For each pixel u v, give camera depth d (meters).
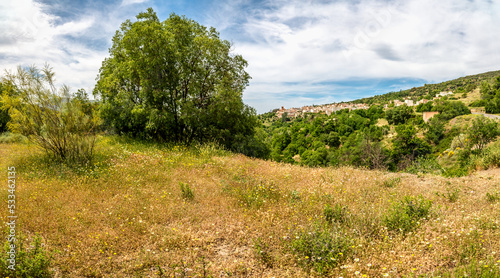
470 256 3.87
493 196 6.75
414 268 3.66
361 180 8.79
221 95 15.83
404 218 5.12
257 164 11.57
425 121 89.50
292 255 4.24
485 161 11.63
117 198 6.68
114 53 17.27
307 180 8.78
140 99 16.62
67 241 4.68
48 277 3.74
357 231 4.93
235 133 17.80
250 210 6.06
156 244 4.70
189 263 4.14
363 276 3.56
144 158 11.02
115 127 18.17
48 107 9.81
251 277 3.86
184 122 15.46
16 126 9.62
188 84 16.11
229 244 4.80
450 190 7.74
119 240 4.79
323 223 5.30
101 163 9.90
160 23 16.20
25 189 7.04
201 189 7.61
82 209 5.92
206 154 12.70
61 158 9.91
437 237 4.43
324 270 3.86
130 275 3.92
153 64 14.55
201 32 17.58
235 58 17.41
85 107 10.72
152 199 6.59
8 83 9.65
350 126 103.94
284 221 5.48
